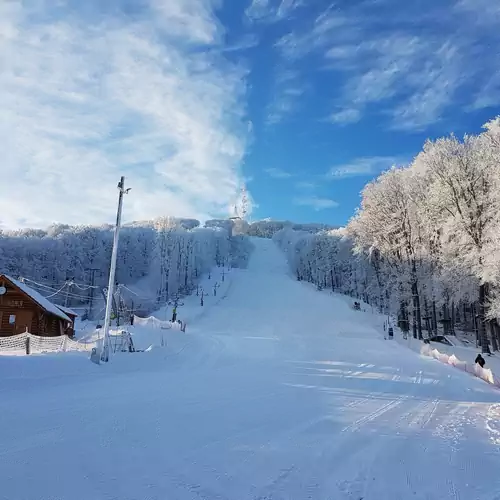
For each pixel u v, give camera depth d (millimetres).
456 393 14516
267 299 80812
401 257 46281
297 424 8969
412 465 6551
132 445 6742
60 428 7426
